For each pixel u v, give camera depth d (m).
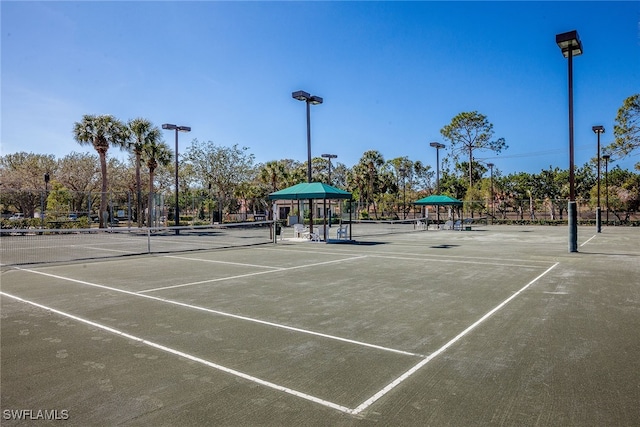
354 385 4.19
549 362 4.80
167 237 28.27
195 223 42.69
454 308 7.48
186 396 3.95
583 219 47.09
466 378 4.35
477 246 20.17
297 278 10.79
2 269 12.50
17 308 7.50
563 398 3.87
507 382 4.25
